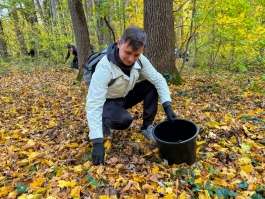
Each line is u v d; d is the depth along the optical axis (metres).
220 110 3.87
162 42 5.43
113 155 2.53
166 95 2.47
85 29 7.56
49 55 13.88
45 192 2.00
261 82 5.88
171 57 5.66
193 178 2.04
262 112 3.60
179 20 9.41
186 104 4.23
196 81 6.28
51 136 3.26
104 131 2.93
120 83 2.31
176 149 2.18
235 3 6.15
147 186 1.98
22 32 14.13
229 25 6.46
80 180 2.13
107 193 1.94
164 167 2.25
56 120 3.94
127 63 2.07
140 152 2.61
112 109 2.49
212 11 6.52
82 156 2.56
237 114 3.68
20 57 13.77
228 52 7.75
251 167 2.16
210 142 2.74
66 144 2.83
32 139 3.24
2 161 2.63
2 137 3.30
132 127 3.24
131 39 1.86
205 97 4.77
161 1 5.18
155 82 2.50
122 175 2.16
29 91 6.32
